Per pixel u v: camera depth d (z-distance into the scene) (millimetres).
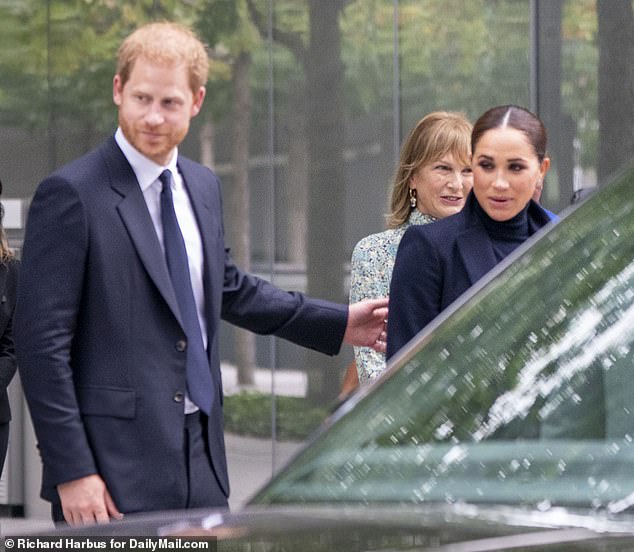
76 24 45094
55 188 16875
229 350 44344
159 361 16922
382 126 42312
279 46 43625
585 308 11508
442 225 18391
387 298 20938
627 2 39188
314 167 43281
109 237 16812
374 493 10523
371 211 42562
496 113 18250
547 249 12289
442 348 11781
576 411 10758
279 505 10664
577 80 39750
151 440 16812
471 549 9055
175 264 17156
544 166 18562
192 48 17188
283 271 43719
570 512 9766
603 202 12430
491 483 10312
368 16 42469
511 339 11547
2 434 28750
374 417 11344
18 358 16906
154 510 16781
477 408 11055
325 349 19234
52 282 16719
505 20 40500
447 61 41406
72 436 16547
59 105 45125
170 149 17141
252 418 44000
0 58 45219
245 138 44000
